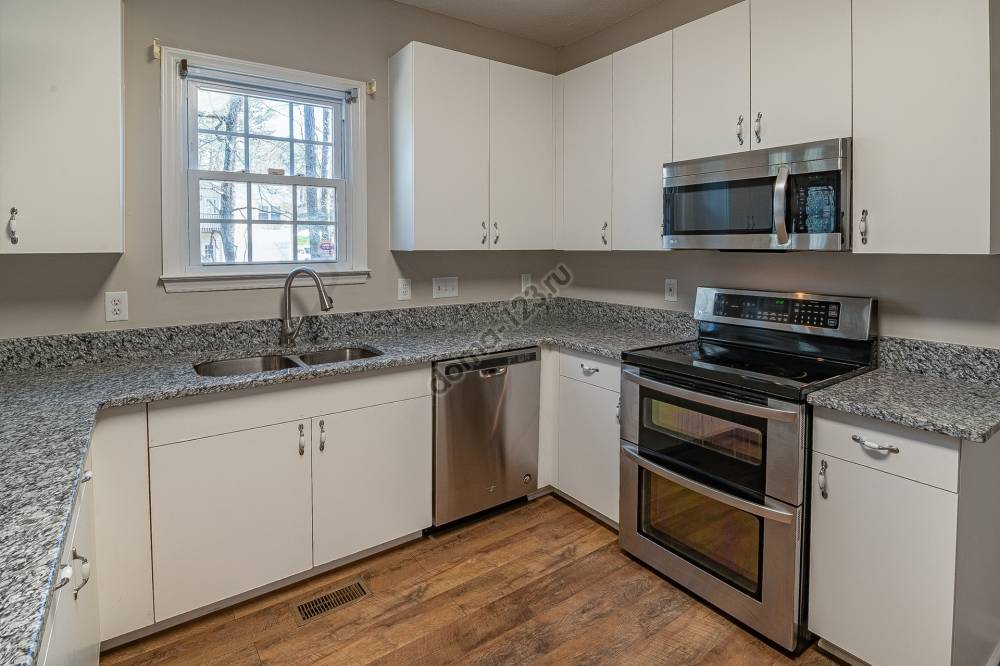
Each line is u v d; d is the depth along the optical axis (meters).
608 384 2.52
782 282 2.40
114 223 1.93
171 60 2.27
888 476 1.59
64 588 1.09
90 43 1.86
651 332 2.95
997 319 1.81
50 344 2.12
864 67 1.79
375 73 2.77
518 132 2.94
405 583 2.23
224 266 2.47
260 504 2.05
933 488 1.50
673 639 1.92
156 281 2.31
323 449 2.18
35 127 1.79
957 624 1.52
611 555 2.44
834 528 1.73
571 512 2.81
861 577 1.67
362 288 2.83
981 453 1.57
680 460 2.14
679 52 2.39
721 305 2.51
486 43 3.11
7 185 1.76
